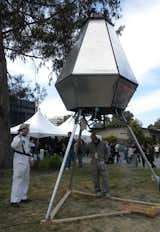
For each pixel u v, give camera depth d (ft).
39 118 76.38
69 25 49.93
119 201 25.99
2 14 48.39
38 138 72.33
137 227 19.39
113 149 76.79
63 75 24.11
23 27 50.21
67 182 35.04
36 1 49.78
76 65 22.79
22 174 24.31
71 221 20.24
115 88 22.67
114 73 22.26
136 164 65.21
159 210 22.44
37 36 50.96
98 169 27.99
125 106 25.11
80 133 28.86
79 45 24.18
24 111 84.84
